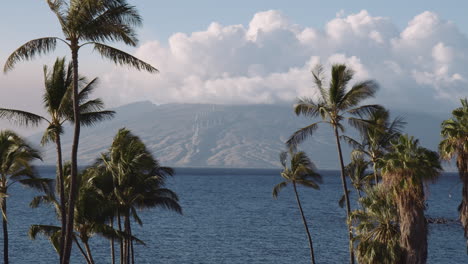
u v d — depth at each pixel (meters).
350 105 39.97
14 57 26.27
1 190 36.62
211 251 75.94
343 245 81.81
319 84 40.25
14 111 30.47
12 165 37.09
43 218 116.31
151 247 78.50
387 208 32.16
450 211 136.50
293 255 73.38
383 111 44.03
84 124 31.67
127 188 39.09
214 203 162.62
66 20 26.16
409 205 30.66
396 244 31.22
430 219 113.00
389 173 30.97
